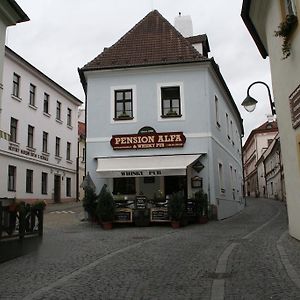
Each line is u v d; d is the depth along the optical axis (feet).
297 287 22.00
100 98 74.38
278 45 40.91
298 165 36.96
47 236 48.88
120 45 79.36
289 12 37.29
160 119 72.38
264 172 220.84
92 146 73.00
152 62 73.77
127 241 43.86
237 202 99.66
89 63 76.33
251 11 45.80
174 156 70.59
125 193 71.77
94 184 71.67
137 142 71.56
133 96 73.56
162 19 84.17
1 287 24.13
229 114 97.19
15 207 35.01
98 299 21.08
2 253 32.22
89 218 68.64
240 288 22.40
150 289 22.85
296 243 37.42
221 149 80.84
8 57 106.42
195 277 25.57
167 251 36.24
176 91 73.97
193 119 71.72
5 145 103.96
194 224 63.10
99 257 33.86
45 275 27.22
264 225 59.67
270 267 27.58
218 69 75.92
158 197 63.87
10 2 53.93
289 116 38.96
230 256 32.58
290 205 41.52
